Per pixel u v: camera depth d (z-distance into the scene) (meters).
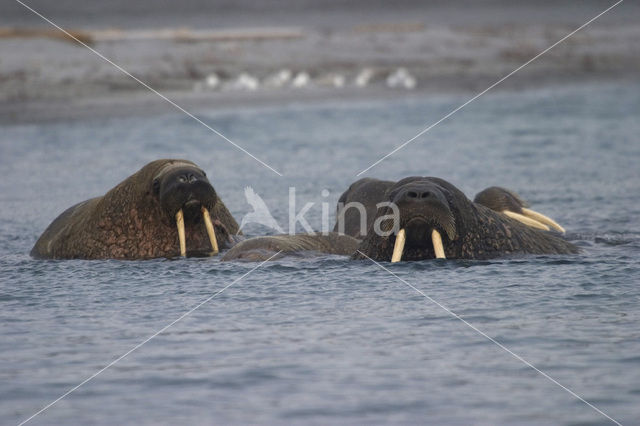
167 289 35.81
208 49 132.75
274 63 130.38
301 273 37.44
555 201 58.19
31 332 30.83
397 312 32.25
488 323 30.92
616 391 25.30
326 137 88.38
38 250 44.97
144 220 42.19
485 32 164.25
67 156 78.00
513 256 38.66
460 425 23.31
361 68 131.62
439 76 129.38
